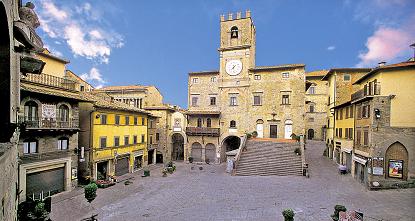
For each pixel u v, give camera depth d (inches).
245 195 887.1
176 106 2320.4
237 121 1856.5
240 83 1860.2
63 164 1017.5
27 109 871.7
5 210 233.8
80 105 1230.9
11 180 294.2
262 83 1812.3
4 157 229.0
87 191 563.5
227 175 1282.0
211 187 1032.8
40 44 442.9
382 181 929.5
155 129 1942.7
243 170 1266.0
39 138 910.4
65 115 1035.9
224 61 1911.9
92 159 1203.9
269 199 829.2
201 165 1766.7
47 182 940.6
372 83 1050.1
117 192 1026.7
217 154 1872.5
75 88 1157.1
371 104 971.9
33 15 432.1
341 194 869.2
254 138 1696.6
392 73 958.4
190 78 2037.4
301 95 1720.0
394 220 625.0
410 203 756.6
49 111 949.2
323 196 847.1
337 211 562.9
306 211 706.2
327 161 1498.5
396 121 937.5
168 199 890.1
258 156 1392.7
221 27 1947.6
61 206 823.1
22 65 418.3
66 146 1042.7
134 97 2137.1
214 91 1962.4
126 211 772.6
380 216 651.5
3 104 289.0
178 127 1988.2
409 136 918.4
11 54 285.3
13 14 320.8
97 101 1316.4
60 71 1339.8
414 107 920.9
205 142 1905.8
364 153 1016.9
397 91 945.5
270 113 1780.3
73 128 1042.7
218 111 1900.8
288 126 1738.4
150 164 1849.2
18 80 357.4
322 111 2544.3
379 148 943.7
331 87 1653.5
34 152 898.7
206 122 1934.1
